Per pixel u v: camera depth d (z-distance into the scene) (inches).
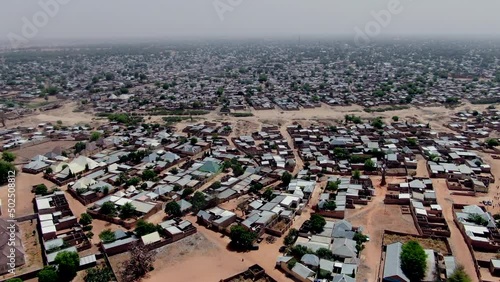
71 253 3661.4
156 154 6919.3
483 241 4025.6
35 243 4239.7
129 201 5064.0
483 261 3772.1
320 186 5708.7
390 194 5305.1
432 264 3646.7
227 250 4124.0
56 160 6820.9
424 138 7829.7
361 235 4202.8
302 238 4269.2
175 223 4566.9
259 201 5108.3
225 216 4662.9
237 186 5625.0
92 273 3646.7
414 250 3602.4
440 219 4574.3
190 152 7121.1
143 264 3715.6
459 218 4539.9
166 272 3752.5
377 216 4788.4
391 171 6122.1
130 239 4202.8
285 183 5718.5
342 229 4308.6
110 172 6230.3
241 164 6565.0
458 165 6264.8
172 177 5964.6
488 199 5206.7
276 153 7194.9
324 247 3981.3
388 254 3848.4
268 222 4537.4
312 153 7037.4
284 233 4419.3
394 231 4382.4
